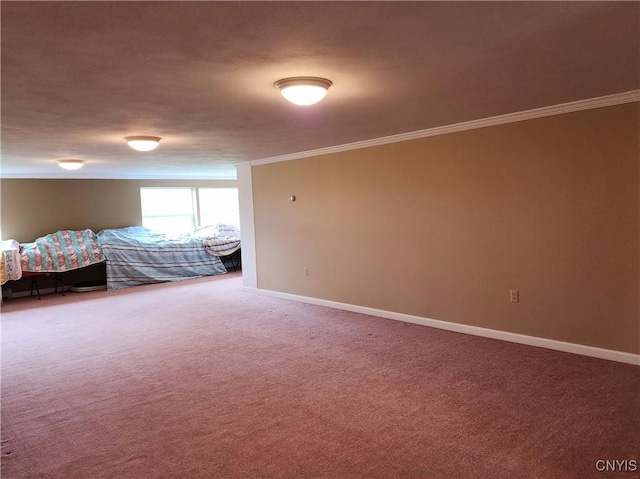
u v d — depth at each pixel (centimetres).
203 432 263
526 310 389
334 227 555
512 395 294
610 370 326
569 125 350
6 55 202
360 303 535
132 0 151
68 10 158
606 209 338
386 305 506
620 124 326
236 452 241
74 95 271
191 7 159
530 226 380
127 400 311
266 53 209
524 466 218
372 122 389
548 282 373
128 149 506
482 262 415
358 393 308
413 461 227
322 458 232
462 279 432
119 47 196
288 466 226
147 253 790
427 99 309
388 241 495
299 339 437
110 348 430
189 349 419
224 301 633
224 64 223
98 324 524
